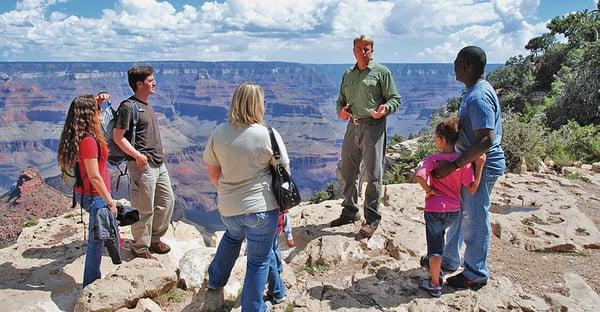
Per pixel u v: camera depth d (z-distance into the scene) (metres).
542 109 23.42
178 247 6.16
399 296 4.03
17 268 5.35
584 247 5.36
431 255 3.93
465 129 3.77
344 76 5.36
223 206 3.60
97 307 4.19
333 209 6.57
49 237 6.50
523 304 3.87
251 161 3.48
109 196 4.44
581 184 8.42
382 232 5.53
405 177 14.13
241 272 4.65
